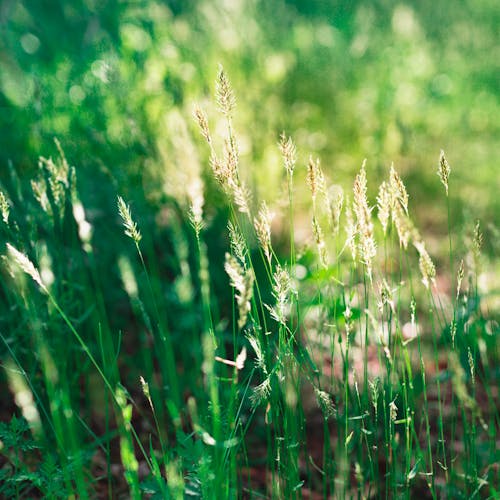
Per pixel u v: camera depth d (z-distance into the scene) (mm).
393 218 790
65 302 987
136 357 1126
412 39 2320
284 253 1240
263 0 2412
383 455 980
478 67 2221
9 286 1028
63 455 837
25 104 1321
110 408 1058
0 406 1012
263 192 1427
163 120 1313
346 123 1843
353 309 1090
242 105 1613
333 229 825
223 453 773
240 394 1031
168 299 1135
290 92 1875
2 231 1057
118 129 1333
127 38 1547
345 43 2283
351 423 944
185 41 1713
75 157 1255
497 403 1070
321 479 979
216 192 1239
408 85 2045
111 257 1186
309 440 1037
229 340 1101
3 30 1890
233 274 713
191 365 1093
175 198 1162
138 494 771
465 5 2674
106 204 1213
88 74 1483
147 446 1001
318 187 798
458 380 757
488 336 1081
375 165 1643
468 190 1734
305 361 909
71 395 989
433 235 1605
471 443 853
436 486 934
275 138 1551
